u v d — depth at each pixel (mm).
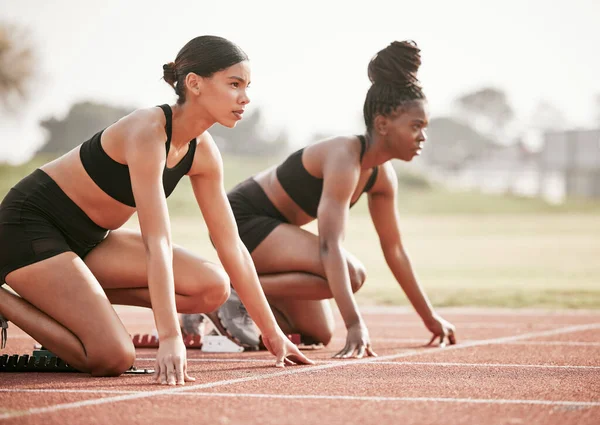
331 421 3334
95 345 4492
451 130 115375
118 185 4816
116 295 5230
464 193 62656
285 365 5051
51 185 4883
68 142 77812
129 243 5176
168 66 4777
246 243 6402
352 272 6059
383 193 6473
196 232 31578
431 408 3625
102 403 3672
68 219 4895
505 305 10641
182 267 5082
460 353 5805
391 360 5355
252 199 6570
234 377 4504
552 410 3615
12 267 4734
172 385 4180
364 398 3846
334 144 6160
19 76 55625
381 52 6039
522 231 35688
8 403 3674
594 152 77000
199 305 5160
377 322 8859
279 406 3631
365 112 6133
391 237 6539
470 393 4016
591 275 16000
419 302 6461
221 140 102625
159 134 4625
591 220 46406
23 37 55875
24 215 4816
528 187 94625
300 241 6250
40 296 4656
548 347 6207
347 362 5230
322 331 6488
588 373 4754
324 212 5945
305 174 6355
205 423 3283
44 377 4531
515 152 109125
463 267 18250
